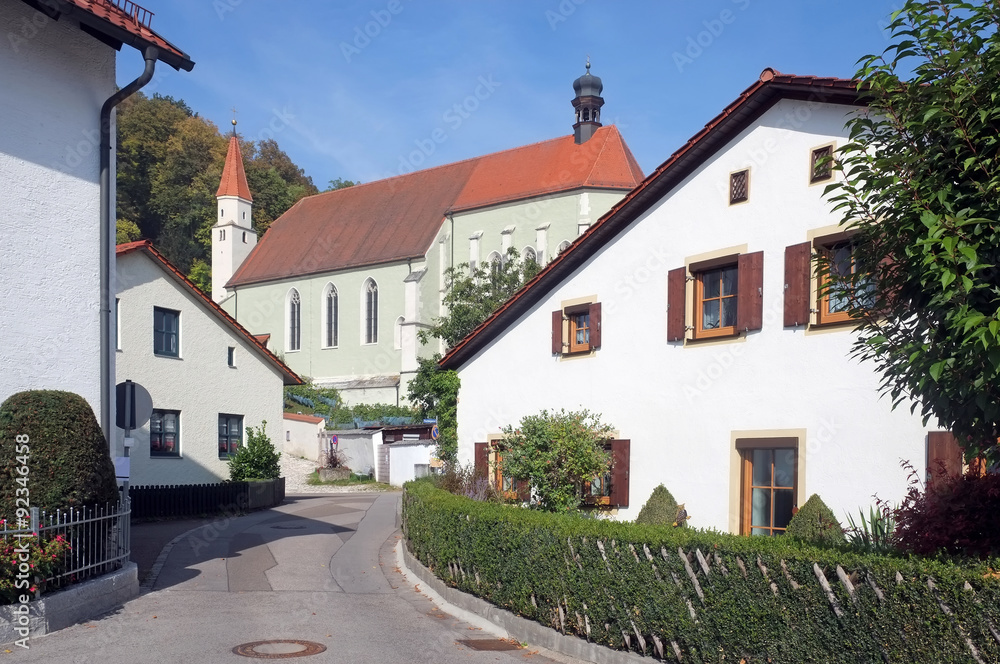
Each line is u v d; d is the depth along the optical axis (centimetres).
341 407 5322
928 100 562
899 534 632
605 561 774
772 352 1198
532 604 877
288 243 6141
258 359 2833
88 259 1147
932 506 603
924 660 498
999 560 497
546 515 914
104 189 1169
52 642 807
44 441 938
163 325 2500
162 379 2472
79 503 953
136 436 2369
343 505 2509
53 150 1111
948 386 534
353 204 6056
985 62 536
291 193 8250
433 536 1177
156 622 905
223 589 1131
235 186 6375
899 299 591
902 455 1031
